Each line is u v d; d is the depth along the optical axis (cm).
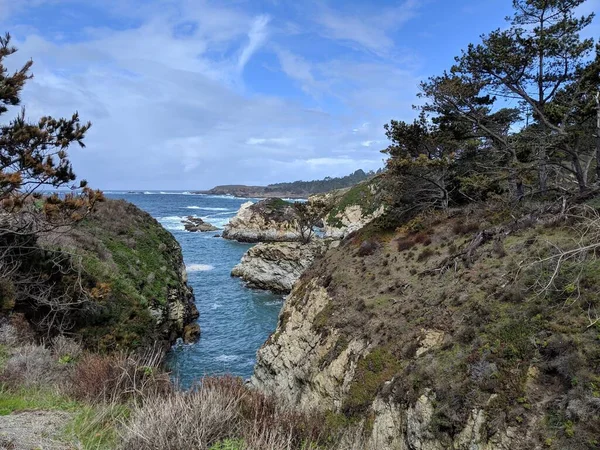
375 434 1039
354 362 1385
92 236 2581
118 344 1903
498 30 2320
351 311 1686
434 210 2436
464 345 1041
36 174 1396
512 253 1392
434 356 1075
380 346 1344
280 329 2197
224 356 2450
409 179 2569
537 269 1130
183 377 2091
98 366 840
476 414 838
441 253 1798
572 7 2194
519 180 2128
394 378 1135
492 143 2688
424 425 922
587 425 673
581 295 936
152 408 571
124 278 2312
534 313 973
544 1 2164
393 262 1953
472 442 809
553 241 1300
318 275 2355
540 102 2284
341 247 2589
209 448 508
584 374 746
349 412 1202
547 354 848
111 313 1995
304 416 778
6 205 1383
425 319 1307
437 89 2450
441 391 938
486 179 2214
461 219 2064
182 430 511
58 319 1755
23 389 812
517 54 2219
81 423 606
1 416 635
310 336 1803
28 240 1755
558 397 757
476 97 2559
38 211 1628
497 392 843
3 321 1448
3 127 1350
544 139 1978
